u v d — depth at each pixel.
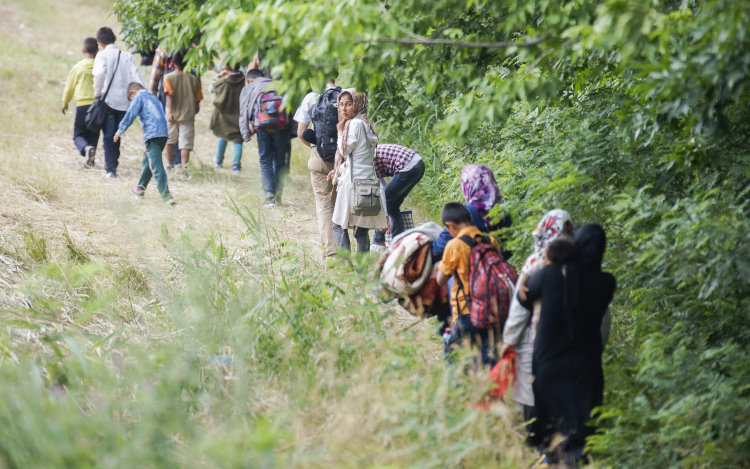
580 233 9.29
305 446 8.34
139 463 7.41
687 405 8.62
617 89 14.18
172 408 8.48
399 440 8.55
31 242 14.62
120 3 23.05
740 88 8.44
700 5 8.70
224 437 7.96
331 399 9.37
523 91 10.13
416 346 10.92
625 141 12.72
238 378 9.67
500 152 17.58
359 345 10.93
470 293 10.41
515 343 9.76
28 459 7.12
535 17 13.65
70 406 8.20
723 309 10.02
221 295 12.48
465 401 9.31
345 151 15.41
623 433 9.01
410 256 11.34
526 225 11.60
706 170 11.16
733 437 8.54
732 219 9.66
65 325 11.69
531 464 9.75
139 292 13.74
